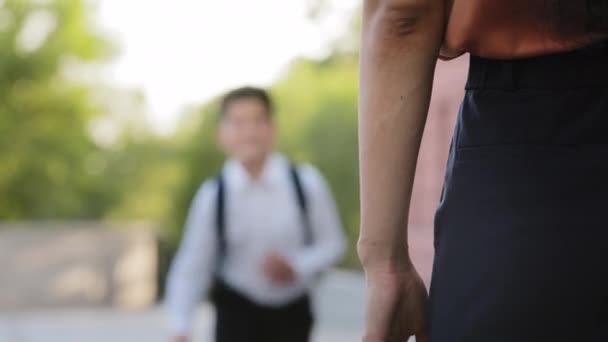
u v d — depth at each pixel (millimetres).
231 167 5512
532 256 1792
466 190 1879
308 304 5523
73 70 35219
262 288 5395
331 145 28031
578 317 1776
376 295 1987
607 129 1809
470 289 1838
